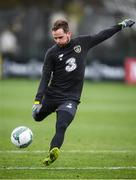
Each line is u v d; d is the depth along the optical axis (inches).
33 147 1369.3
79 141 1507.1
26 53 4018.2
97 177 1027.9
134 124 1918.1
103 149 1369.3
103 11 4320.9
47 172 1067.9
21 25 4362.7
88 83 3759.8
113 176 1037.8
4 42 4318.4
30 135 1085.1
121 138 1579.7
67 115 1054.4
